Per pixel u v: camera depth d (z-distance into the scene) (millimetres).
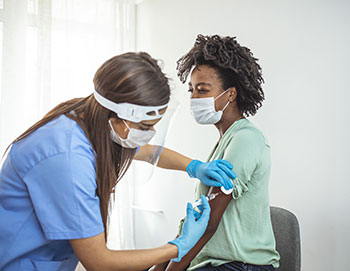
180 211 2666
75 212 895
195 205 1194
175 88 1033
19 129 2576
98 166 969
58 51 2727
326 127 1763
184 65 1360
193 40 2531
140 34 3064
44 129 953
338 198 1720
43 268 1010
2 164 1000
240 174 1165
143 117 914
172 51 2732
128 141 985
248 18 2125
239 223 1206
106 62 925
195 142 2539
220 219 1172
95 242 927
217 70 1250
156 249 1007
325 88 1762
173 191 2729
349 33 1664
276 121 1984
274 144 1994
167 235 2791
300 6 1859
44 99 2643
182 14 2623
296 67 1886
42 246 1008
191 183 2564
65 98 2756
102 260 938
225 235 1195
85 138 952
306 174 1851
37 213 914
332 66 1732
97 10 2896
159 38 2859
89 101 996
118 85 879
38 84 2625
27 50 2609
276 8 1972
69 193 888
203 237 1165
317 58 1793
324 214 1776
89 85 2867
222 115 1307
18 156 939
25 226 973
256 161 1178
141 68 888
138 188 3049
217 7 2334
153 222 2922
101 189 984
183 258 1175
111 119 948
